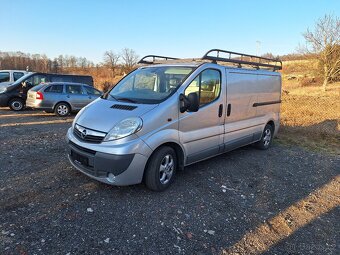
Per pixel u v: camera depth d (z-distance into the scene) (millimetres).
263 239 3336
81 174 4758
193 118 4645
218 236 3324
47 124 9531
